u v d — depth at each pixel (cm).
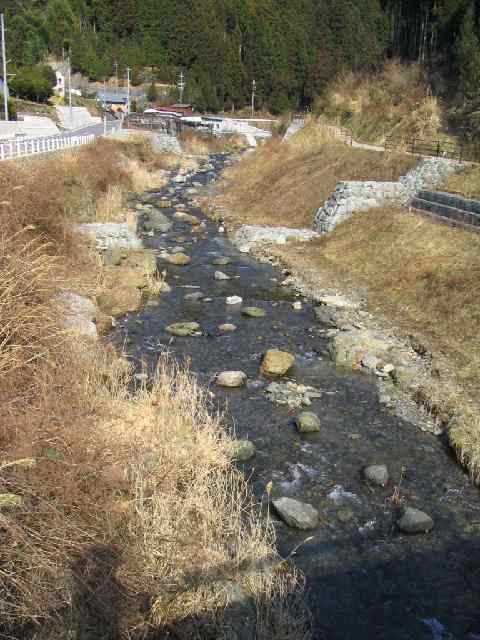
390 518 859
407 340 1507
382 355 1409
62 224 1809
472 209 2020
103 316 1512
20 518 628
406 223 2219
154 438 917
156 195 3709
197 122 8194
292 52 11038
